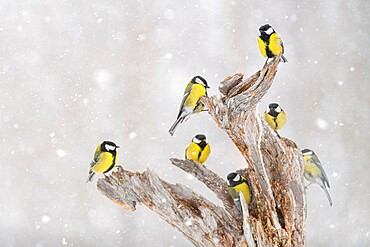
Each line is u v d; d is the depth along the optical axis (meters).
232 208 11.05
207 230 11.02
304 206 11.05
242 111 10.99
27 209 17.52
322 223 16.61
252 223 11.00
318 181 11.20
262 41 10.99
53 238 17.06
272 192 11.05
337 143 17.95
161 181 11.03
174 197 11.02
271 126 11.13
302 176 11.06
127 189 11.03
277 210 11.05
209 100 11.01
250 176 11.05
